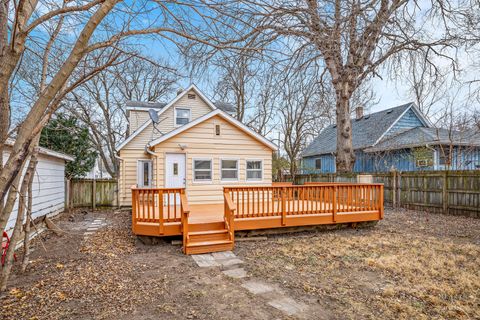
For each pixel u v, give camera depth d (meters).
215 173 9.37
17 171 1.96
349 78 7.05
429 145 12.82
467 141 12.62
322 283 3.78
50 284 3.69
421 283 3.76
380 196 7.49
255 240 6.15
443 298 3.35
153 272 4.18
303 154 22.17
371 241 6.00
